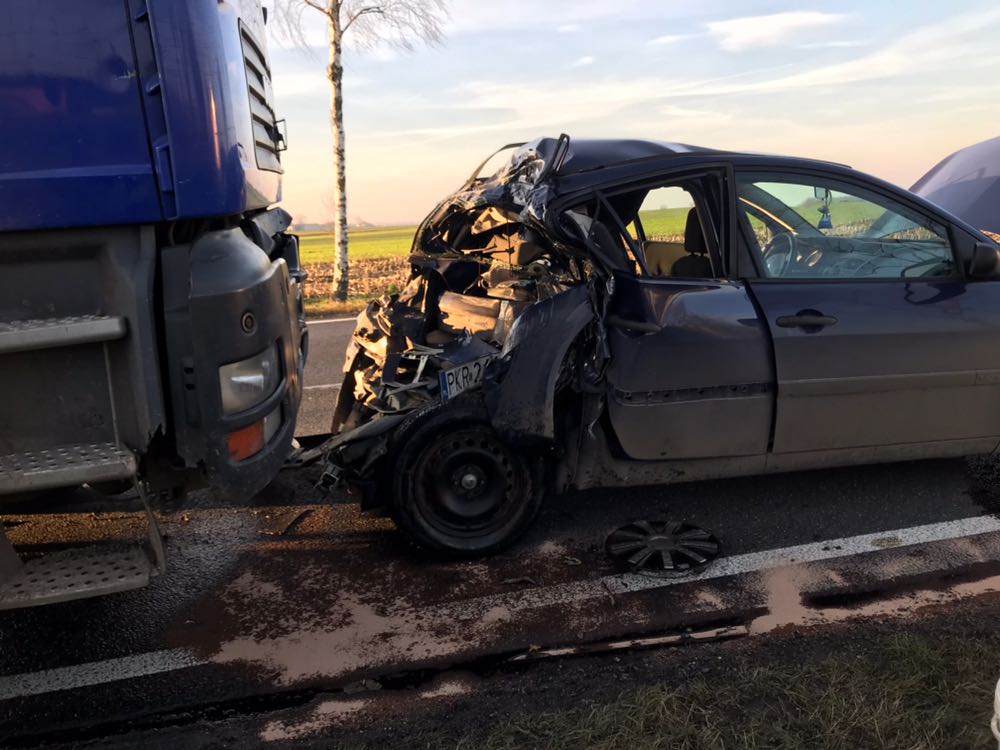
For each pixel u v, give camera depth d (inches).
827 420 147.5
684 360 138.8
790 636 114.6
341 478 139.3
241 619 125.5
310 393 267.4
